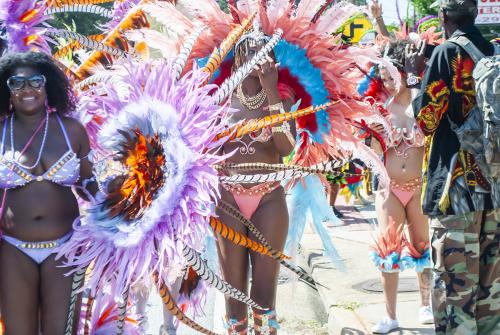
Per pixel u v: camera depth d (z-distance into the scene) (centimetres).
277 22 468
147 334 585
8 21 456
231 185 460
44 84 387
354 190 830
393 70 486
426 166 452
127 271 349
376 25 662
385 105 558
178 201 341
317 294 734
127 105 365
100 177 384
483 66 423
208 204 339
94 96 411
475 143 434
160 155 351
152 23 560
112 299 392
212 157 340
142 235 342
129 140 363
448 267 443
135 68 370
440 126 447
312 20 470
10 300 388
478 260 445
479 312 464
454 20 452
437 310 454
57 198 392
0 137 391
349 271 730
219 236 470
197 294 492
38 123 395
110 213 361
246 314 477
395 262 548
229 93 374
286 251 512
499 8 1791
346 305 617
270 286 464
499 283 457
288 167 377
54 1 486
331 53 473
